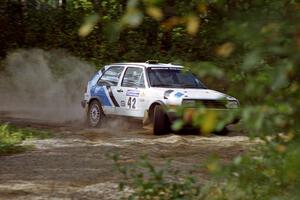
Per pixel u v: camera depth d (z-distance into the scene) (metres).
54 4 80.69
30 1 80.56
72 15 77.69
